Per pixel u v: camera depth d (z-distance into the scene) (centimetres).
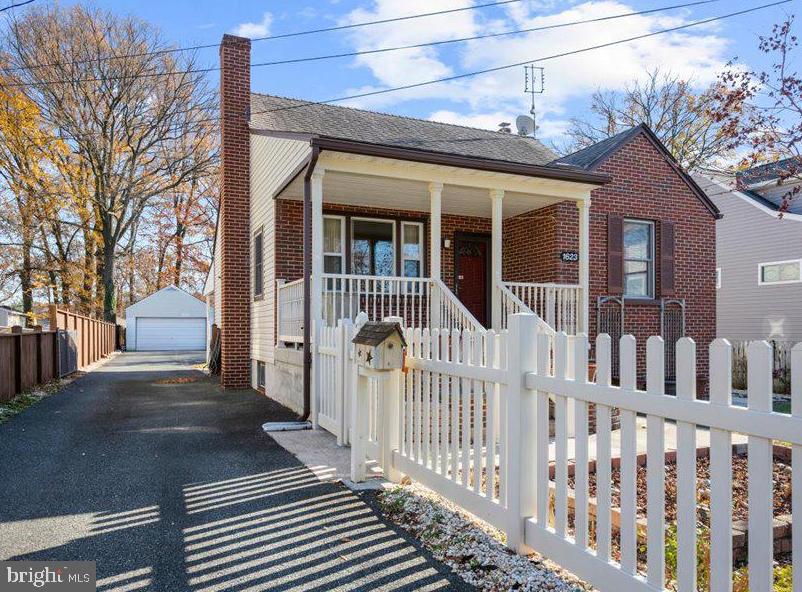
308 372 781
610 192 1130
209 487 467
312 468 523
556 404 299
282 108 1212
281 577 304
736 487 467
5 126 2317
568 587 283
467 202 1040
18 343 1003
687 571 221
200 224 3691
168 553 337
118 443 640
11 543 353
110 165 2627
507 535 327
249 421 788
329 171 799
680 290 1187
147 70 2523
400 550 336
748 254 1612
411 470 440
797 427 185
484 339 357
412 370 448
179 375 1562
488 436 349
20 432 691
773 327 1534
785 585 306
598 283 1110
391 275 1091
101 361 2197
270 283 1065
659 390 235
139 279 3903
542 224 1102
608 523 262
